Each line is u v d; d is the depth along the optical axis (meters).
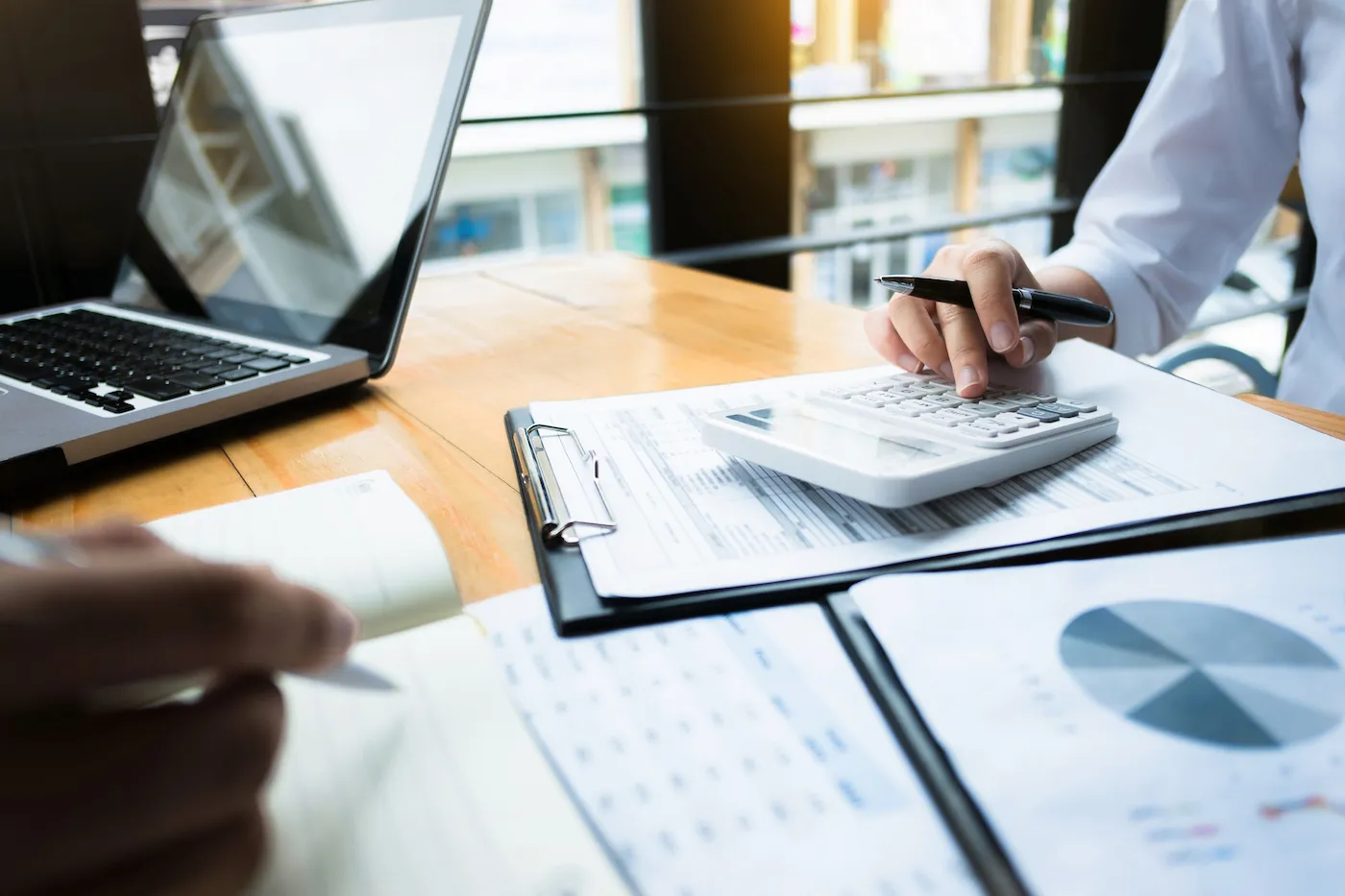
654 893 0.18
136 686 0.16
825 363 0.57
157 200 0.70
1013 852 0.18
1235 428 0.41
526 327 0.68
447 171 0.54
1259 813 0.19
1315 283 0.72
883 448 0.35
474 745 0.22
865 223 1.64
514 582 0.31
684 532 0.33
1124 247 0.71
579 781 0.21
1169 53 0.75
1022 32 1.75
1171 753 0.21
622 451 0.40
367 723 0.23
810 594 0.29
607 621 0.27
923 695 0.23
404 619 0.28
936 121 1.68
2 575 0.15
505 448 0.45
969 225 1.78
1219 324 1.86
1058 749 0.21
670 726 0.23
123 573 0.16
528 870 0.19
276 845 0.19
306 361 0.52
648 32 1.29
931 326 0.48
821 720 0.23
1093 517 0.33
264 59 0.64
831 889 0.18
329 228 0.58
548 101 1.25
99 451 0.42
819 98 1.49
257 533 0.31
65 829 0.15
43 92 0.87
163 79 0.94
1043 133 1.86
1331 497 0.34
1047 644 0.25
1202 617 0.26
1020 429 0.37
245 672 0.18
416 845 0.19
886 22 1.56
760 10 1.37
